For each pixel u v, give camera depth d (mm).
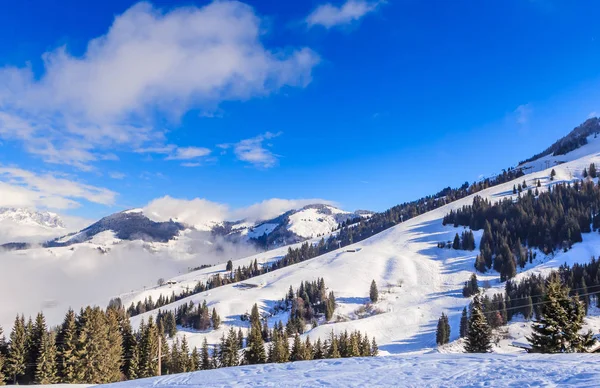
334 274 197375
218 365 85875
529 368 19141
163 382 24953
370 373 21797
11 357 74750
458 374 19500
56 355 74188
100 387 25922
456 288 159875
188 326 160000
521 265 166750
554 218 190625
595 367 18266
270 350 81125
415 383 18375
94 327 75062
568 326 42125
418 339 114250
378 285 178500
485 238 195000
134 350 82062
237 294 190500
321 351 78688
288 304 170250
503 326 96062
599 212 187250
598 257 139625
